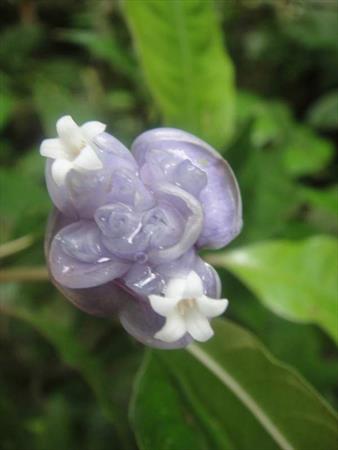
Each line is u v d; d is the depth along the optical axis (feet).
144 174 0.28
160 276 0.27
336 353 0.55
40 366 0.58
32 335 0.57
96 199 0.27
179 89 0.46
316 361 0.50
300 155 0.60
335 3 0.72
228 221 0.28
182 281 0.26
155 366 0.36
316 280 0.40
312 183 0.66
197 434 0.35
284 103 0.74
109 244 0.27
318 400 0.34
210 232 0.28
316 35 0.71
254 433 0.35
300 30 0.72
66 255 0.27
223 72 0.46
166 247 0.26
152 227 0.26
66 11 0.80
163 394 0.36
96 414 0.54
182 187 0.27
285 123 0.62
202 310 0.27
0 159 0.70
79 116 0.61
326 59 0.76
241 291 0.48
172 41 0.45
